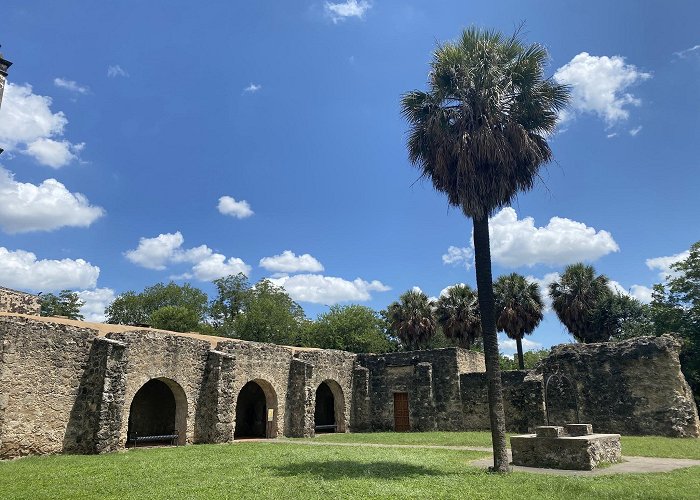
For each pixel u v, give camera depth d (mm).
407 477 11727
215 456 16266
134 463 14469
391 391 31812
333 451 17891
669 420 23047
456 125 13648
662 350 23891
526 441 14062
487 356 13398
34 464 14438
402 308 45812
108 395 17906
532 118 14312
